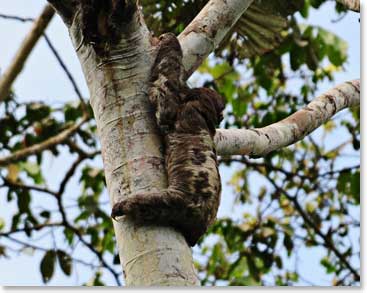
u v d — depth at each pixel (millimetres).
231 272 14047
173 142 6883
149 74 7195
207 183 6672
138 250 6242
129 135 6832
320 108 9031
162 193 6406
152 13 11562
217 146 7855
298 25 13234
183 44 7926
